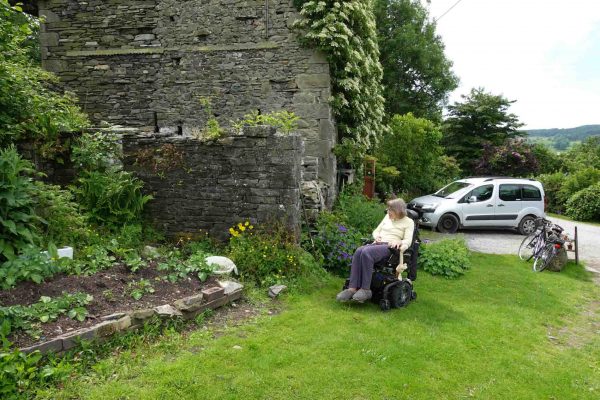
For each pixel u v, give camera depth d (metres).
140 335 3.60
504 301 5.73
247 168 6.16
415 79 25.44
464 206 11.05
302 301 5.04
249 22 9.29
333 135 9.77
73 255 4.80
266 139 6.05
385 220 5.46
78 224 5.37
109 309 3.69
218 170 6.29
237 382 3.10
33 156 6.21
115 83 9.97
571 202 19.36
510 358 3.89
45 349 2.99
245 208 6.22
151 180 6.55
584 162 28.92
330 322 4.42
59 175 6.56
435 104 26.27
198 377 3.12
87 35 9.98
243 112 9.46
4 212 4.22
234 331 4.04
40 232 4.83
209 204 6.38
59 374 2.89
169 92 9.77
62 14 10.02
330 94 9.22
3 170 4.36
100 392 2.82
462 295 5.91
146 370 3.15
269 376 3.22
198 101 9.64
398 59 24.20
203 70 9.57
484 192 11.33
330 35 8.66
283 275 5.61
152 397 2.82
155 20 9.68
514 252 9.25
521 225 11.46
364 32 10.27
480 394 3.24
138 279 4.41
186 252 6.09
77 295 3.66
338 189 10.75
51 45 10.12
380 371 3.44
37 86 6.61
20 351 2.81
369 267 4.88
